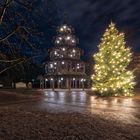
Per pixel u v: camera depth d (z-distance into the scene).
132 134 8.62
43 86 66.88
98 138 7.74
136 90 44.22
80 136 7.87
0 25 8.70
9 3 7.52
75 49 67.31
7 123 9.56
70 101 24.95
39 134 7.94
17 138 7.43
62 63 64.62
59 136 7.77
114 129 9.27
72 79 64.31
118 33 31.17
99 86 30.81
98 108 17.98
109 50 30.56
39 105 21.05
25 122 9.84
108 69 30.34
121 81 30.05
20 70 10.03
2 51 9.14
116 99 26.41
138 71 49.69
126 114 14.27
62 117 11.48
